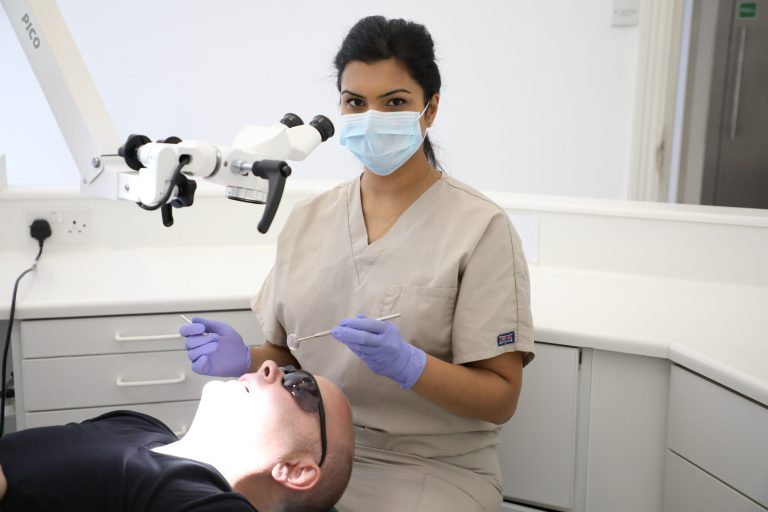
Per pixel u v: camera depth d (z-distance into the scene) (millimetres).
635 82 3371
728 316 1810
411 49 1431
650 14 3281
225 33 3570
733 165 3961
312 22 3539
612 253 2150
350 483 1456
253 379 1353
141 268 2127
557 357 1735
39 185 2322
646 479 1719
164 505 1096
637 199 3494
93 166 1267
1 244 2227
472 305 1453
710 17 3795
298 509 1294
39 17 1278
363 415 1538
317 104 3637
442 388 1390
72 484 1144
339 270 1555
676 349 1594
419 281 1481
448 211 1513
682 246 2086
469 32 3465
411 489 1427
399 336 1353
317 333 1563
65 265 2143
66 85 1272
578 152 3518
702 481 1557
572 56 3408
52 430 1261
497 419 1471
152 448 1268
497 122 3547
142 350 1874
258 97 3645
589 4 3330
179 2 3527
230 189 1216
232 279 2033
